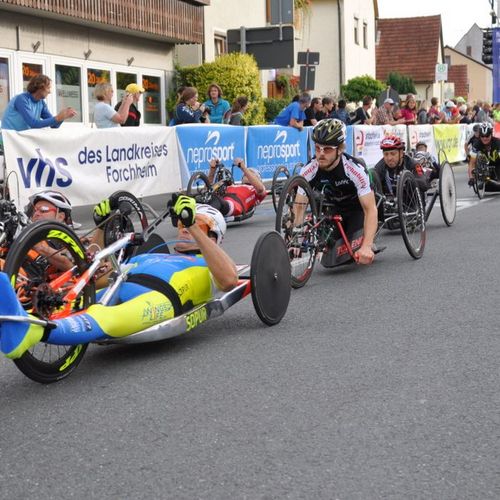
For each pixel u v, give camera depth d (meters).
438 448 3.23
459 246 8.57
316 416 3.61
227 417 3.62
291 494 2.85
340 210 7.00
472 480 2.94
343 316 5.54
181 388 4.04
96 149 10.27
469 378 4.09
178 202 4.64
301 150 14.92
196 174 10.27
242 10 22.89
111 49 17.05
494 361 4.38
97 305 4.25
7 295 3.58
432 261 7.68
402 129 18.72
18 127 9.84
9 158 9.12
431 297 6.07
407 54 54.03
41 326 3.72
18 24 14.31
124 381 4.18
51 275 4.50
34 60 14.78
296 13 29.64
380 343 4.80
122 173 10.70
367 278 6.91
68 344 3.95
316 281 6.86
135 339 4.37
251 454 3.21
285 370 4.30
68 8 14.63
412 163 8.27
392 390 3.93
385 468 3.05
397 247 8.62
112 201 5.41
